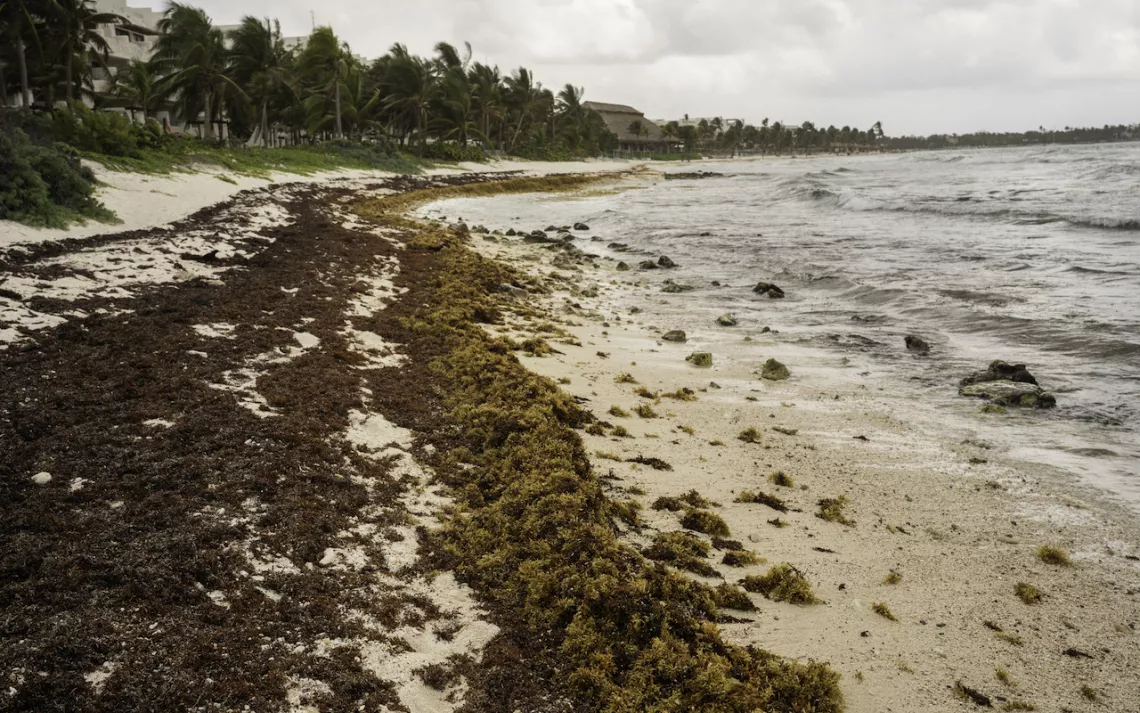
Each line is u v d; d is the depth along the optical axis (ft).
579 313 62.34
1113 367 46.29
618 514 26.05
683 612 19.40
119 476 22.31
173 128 216.13
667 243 108.68
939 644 20.13
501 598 19.94
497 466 27.89
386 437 29.63
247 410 28.58
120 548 18.71
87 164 87.76
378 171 188.85
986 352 50.67
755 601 21.77
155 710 13.91
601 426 35.19
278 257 62.49
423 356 41.91
